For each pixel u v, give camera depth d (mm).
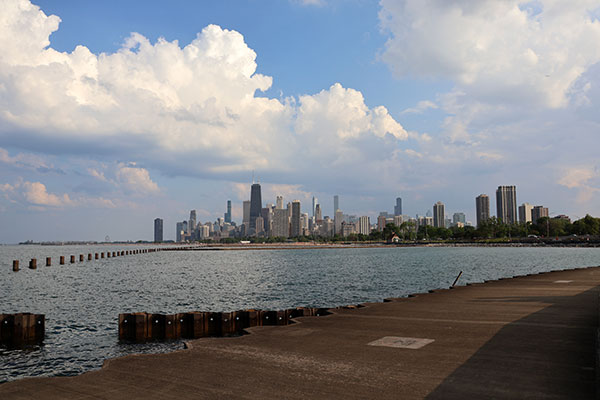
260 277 64688
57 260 134875
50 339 24266
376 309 18750
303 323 15445
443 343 11758
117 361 10328
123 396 7945
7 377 18266
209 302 38781
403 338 12594
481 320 15312
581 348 10820
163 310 34719
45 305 37656
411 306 19516
